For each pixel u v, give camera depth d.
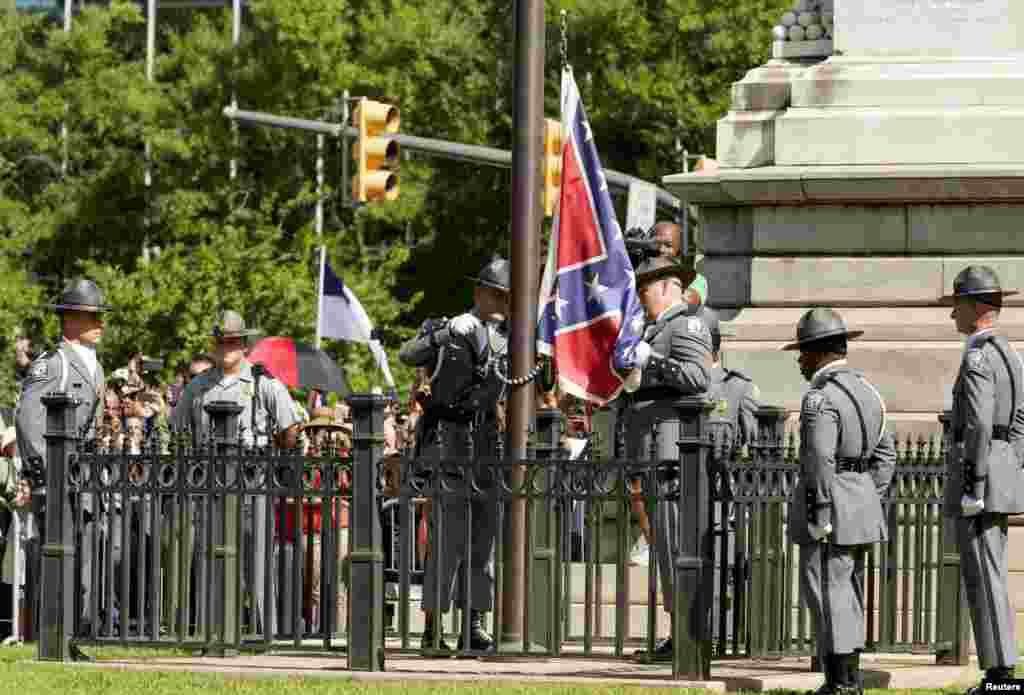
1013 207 63.12
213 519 48.59
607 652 48.88
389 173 91.25
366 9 185.00
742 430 55.53
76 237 183.25
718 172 64.44
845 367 44.31
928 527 51.06
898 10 64.44
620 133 166.00
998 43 64.00
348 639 46.31
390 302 162.88
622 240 49.91
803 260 64.19
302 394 103.88
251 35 181.25
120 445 56.88
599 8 162.50
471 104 173.88
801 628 48.31
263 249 157.38
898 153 63.34
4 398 127.19
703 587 44.31
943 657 50.78
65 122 185.62
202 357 71.94
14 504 59.12
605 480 45.69
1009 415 44.62
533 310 49.19
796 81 64.62
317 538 54.84
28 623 58.41
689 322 49.81
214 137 178.12
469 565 46.88
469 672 45.41
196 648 49.16
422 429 50.91
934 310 63.47
